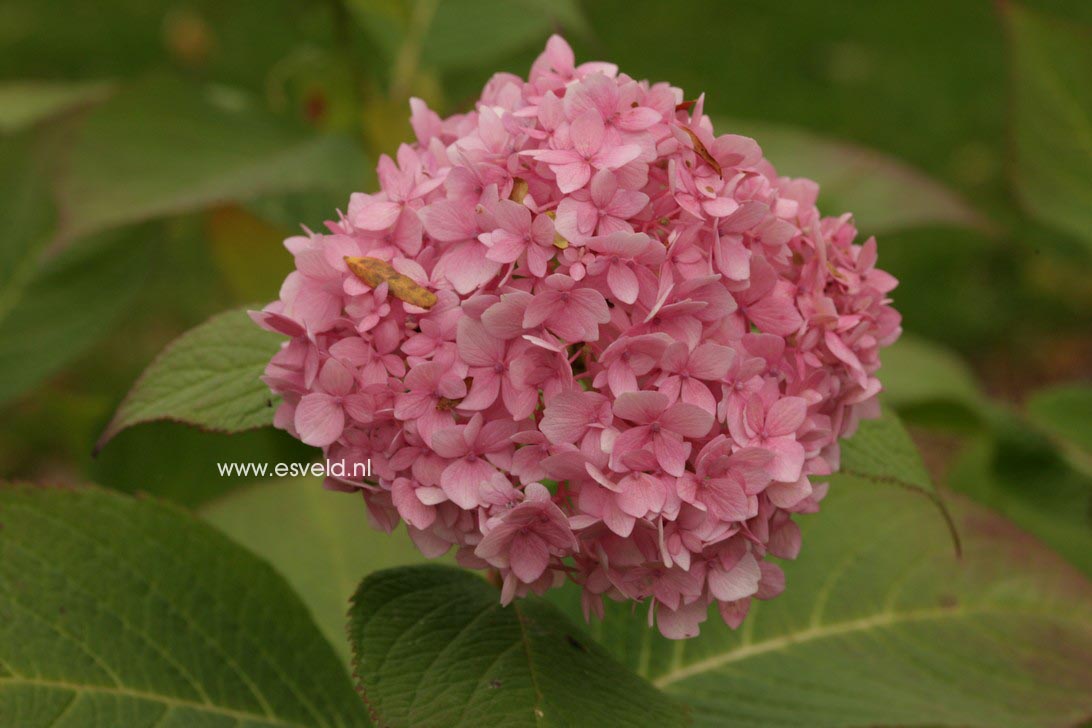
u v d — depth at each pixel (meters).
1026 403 1.02
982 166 2.11
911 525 0.87
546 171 0.73
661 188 0.74
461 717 0.73
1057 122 0.97
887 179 1.06
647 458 0.71
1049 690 0.84
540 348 0.72
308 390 0.73
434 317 0.72
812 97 2.24
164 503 0.81
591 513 0.71
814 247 0.75
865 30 2.43
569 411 0.71
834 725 0.82
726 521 0.72
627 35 2.37
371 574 0.76
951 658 0.84
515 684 0.74
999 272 1.98
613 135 0.73
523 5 1.04
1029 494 1.07
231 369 0.78
